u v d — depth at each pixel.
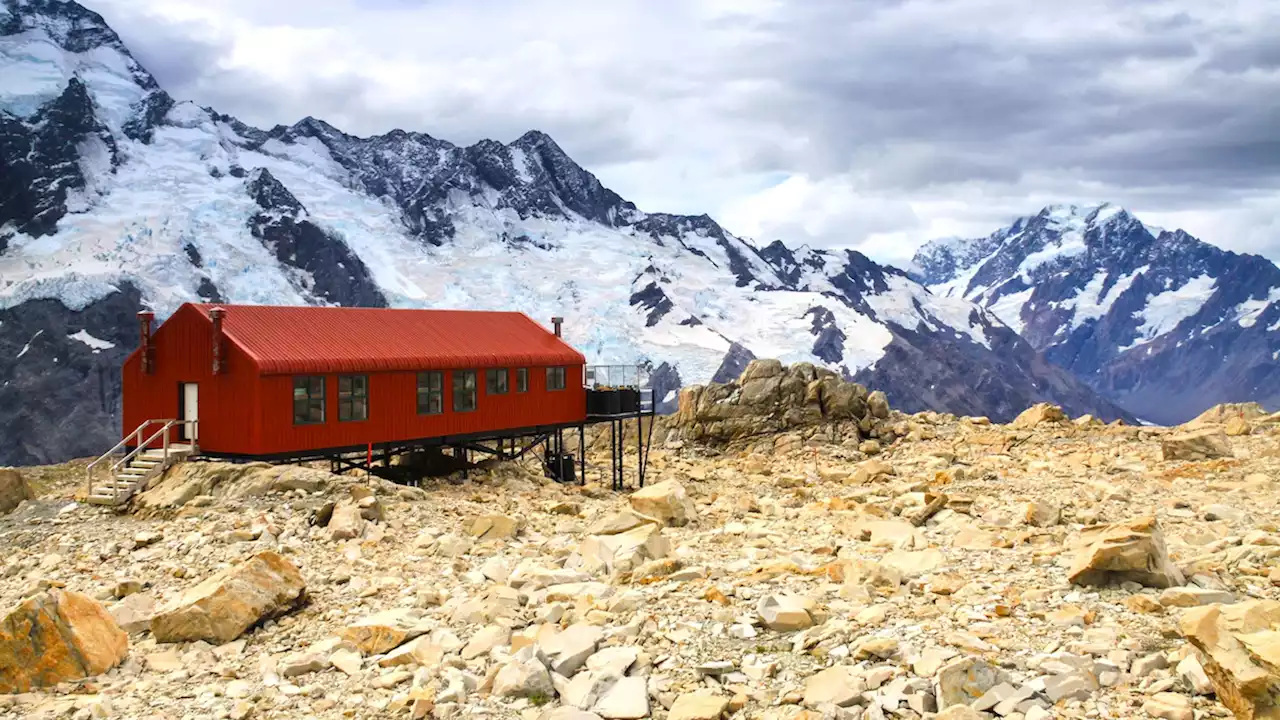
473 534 25.50
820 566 19.00
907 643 13.25
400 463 40.59
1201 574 15.93
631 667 13.60
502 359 41.28
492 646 15.05
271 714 13.20
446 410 39.50
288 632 17.11
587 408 46.38
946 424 54.47
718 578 18.59
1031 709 10.66
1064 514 24.95
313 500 27.44
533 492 38.66
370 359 36.12
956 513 25.73
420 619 16.67
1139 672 11.62
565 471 45.50
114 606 18.33
